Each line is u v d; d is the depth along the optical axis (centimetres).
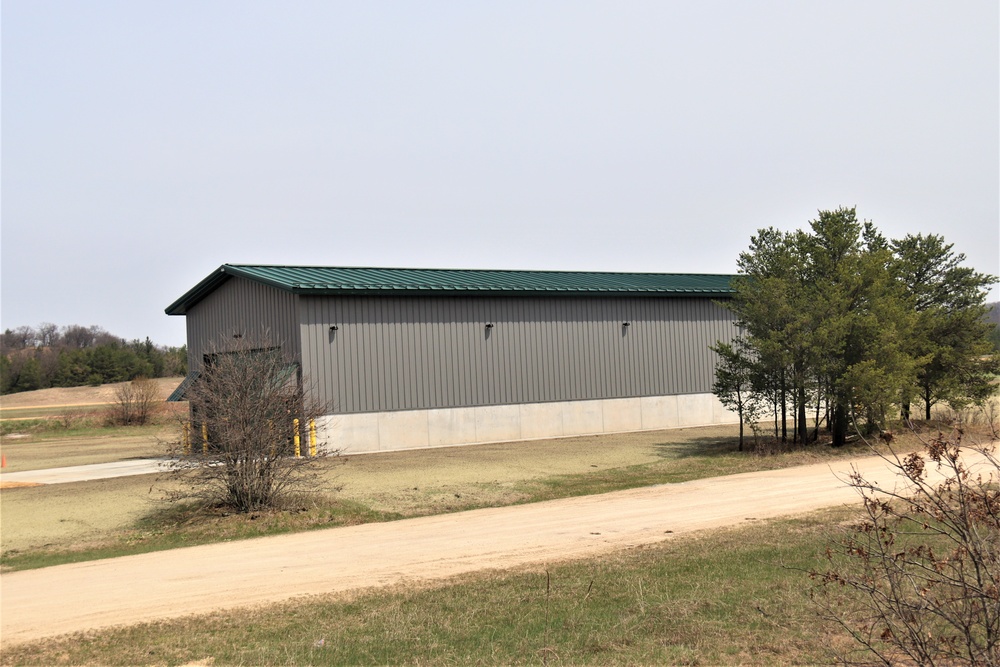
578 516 1570
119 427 5009
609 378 3303
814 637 779
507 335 3102
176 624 966
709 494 1748
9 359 10381
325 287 2720
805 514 1448
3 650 891
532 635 854
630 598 971
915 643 583
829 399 2495
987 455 704
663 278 3831
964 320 2870
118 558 1363
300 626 934
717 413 3531
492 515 1627
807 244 2691
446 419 2950
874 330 2405
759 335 2536
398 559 1270
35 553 1424
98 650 879
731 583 1008
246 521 1591
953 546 1057
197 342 3409
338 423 2742
